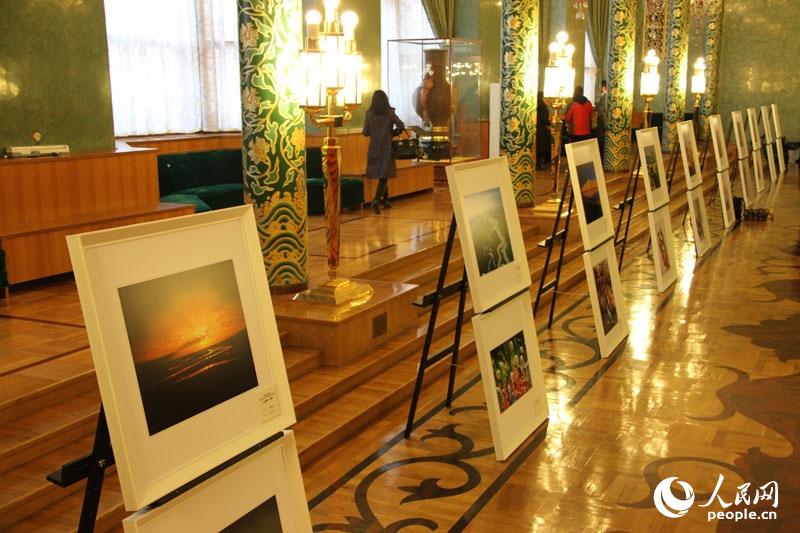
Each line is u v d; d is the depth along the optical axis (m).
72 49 8.16
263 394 3.10
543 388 5.56
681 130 10.65
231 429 2.95
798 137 23.69
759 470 4.81
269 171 6.66
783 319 7.98
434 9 16.38
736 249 11.30
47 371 4.89
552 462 4.93
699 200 11.06
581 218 6.76
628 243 11.63
